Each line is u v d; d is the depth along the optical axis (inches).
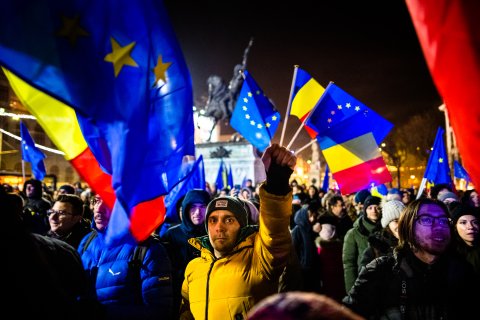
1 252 56.2
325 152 177.6
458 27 51.6
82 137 104.3
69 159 102.6
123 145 92.0
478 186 56.9
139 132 94.1
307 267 242.5
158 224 103.4
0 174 734.5
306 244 244.7
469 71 51.6
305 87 188.7
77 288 78.9
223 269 106.7
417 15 53.7
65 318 60.1
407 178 1598.2
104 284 120.1
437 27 52.4
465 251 144.0
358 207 284.7
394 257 102.0
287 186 96.9
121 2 96.6
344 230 274.8
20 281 56.4
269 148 97.0
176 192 184.9
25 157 378.6
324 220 244.8
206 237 119.0
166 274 120.3
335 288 238.8
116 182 90.2
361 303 101.7
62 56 88.3
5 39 83.7
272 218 97.0
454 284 95.9
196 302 108.0
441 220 96.9
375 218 192.4
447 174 270.4
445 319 94.3
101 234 129.9
